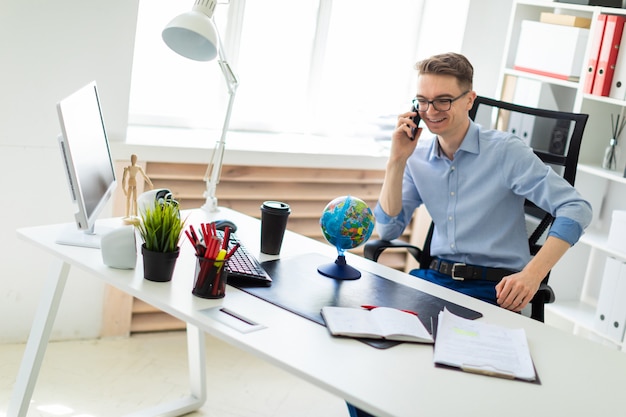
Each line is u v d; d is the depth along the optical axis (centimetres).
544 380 178
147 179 256
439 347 184
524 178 258
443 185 271
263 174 345
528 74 363
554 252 240
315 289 215
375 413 157
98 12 297
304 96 386
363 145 390
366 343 184
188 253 232
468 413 159
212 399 293
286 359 171
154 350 326
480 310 217
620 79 327
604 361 193
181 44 258
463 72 253
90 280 319
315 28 376
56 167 305
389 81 406
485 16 391
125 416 266
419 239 386
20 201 304
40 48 292
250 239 251
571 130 348
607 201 368
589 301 378
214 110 368
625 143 358
